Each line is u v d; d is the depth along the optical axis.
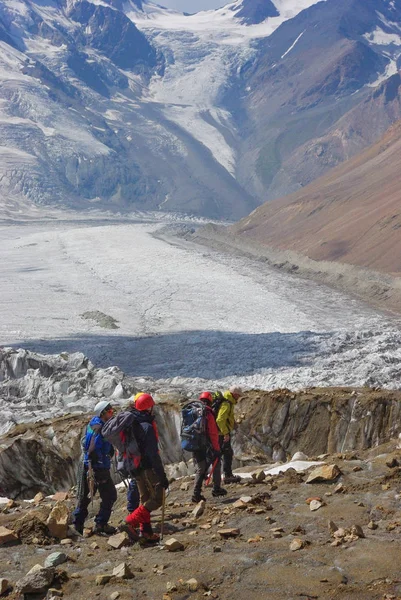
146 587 6.11
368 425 17.53
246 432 17.92
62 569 6.81
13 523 8.28
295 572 6.03
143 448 7.75
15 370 28.45
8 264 104.06
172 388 25.05
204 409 9.27
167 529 8.03
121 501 10.08
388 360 29.08
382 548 6.31
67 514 8.22
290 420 17.97
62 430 15.58
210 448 9.21
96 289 79.00
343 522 7.27
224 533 7.26
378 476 8.85
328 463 9.95
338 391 18.78
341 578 5.81
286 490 8.84
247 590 5.81
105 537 8.01
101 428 8.13
